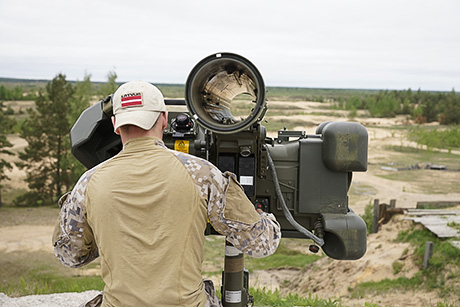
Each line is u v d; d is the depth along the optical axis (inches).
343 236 113.3
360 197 1306.6
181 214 76.9
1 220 1503.4
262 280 685.9
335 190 117.4
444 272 434.9
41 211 1673.2
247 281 116.6
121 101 81.7
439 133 2672.2
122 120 80.1
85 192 79.9
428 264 456.1
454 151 2330.2
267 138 108.0
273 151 118.3
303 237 117.7
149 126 80.9
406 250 518.0
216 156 104.4
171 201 76.7
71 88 1844.2
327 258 645.9
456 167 1846.7
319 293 540.7
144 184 77.6
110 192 77.6
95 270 874.8
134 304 74.5
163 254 75.4
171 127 110.3
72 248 83.4
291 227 119.4
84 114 120.4
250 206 83.0
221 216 80.5
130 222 76.3
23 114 4913.9
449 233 512.1
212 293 88.4
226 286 109.3
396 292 438.6
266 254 84.7
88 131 118.8
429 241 502.9
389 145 2474.2
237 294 109.2
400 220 626.5
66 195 83.4
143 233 76.0
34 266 968.3
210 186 79.6
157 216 76.4
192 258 77.8
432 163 1937.7
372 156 2128.4
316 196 117.3
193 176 78.9
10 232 1339.8
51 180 1860.2
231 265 108.3
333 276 564.4
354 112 4653.1
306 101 6732.3
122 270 75.5
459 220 570.6
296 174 118.1
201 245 80.0
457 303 379.6
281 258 802.8
